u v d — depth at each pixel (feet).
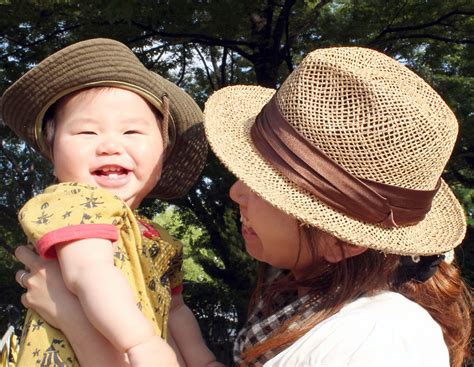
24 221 5.92
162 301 6.73
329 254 5.57
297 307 5.74
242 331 6.43
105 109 6.71
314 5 32.14
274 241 5.78
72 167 6.66
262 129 5.78
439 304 6.27
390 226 5.48
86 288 5.56
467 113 30.37
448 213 6.37
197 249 42.22
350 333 4.91
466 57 32.45
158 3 24.44
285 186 5.43
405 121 5.31
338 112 5.35
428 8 29.09
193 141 8.00
